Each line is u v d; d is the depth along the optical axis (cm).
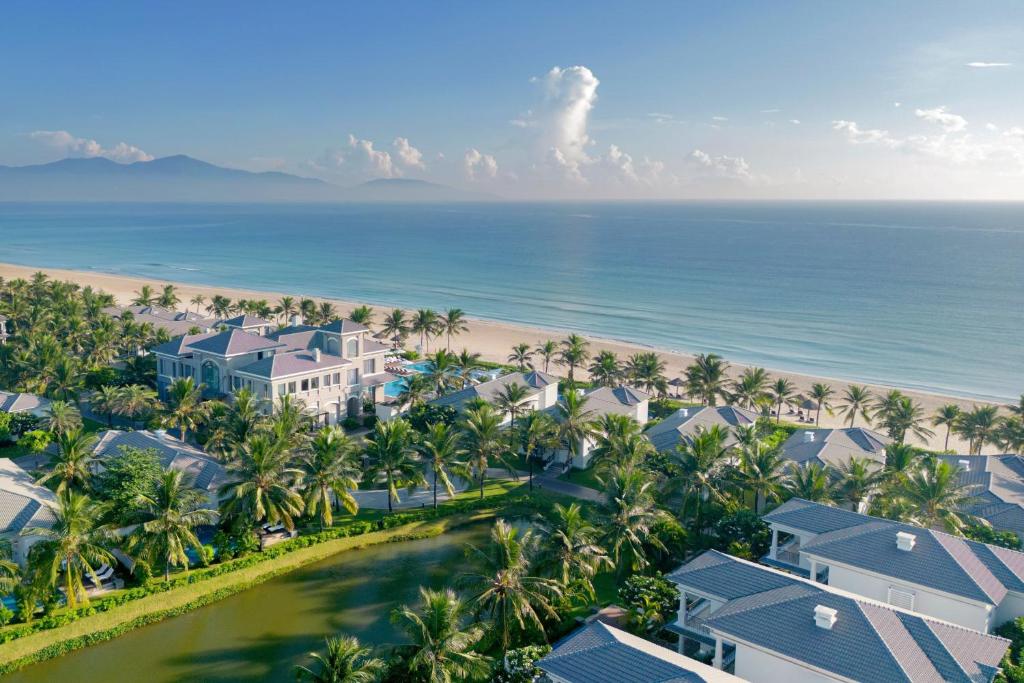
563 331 18938
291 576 5878
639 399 9262
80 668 4612
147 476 5881
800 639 3778
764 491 6262
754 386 10438
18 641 4662
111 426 8931
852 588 4647
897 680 3431
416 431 7775
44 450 7869
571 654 3762
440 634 4100
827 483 6222
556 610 4950
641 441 6962
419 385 9525
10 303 13562
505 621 4591
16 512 5488
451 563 6162
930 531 4734
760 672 3841
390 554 6319
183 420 8200
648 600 4781
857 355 16438
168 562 5469
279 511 5959
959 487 5994
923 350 16888
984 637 3825
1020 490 6450
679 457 6825
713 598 4378
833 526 5166
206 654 4794
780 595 4138
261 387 9062
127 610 5106
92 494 6069
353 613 5341
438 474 6900
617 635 3903
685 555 5766
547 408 9525
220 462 6994
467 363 11150
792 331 19038
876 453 7400
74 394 9606
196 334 11062
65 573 5262
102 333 11050
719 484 6225
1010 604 4462
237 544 5862
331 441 6375
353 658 3884
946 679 3506
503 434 7538
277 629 5109
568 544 4962
